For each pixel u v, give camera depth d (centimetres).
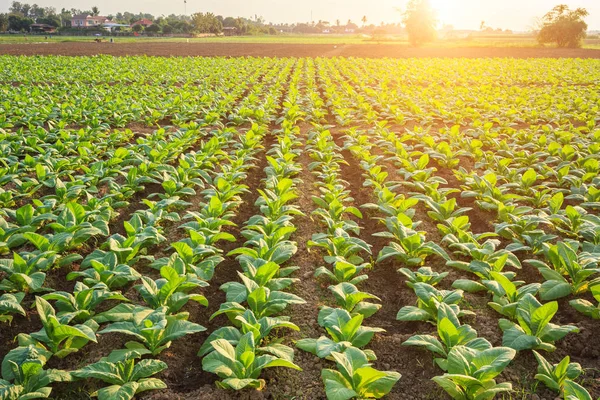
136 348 453
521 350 466
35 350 421
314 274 606
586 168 962
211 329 534
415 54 4772
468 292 575
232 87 2292
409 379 443
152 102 1711
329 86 2300
